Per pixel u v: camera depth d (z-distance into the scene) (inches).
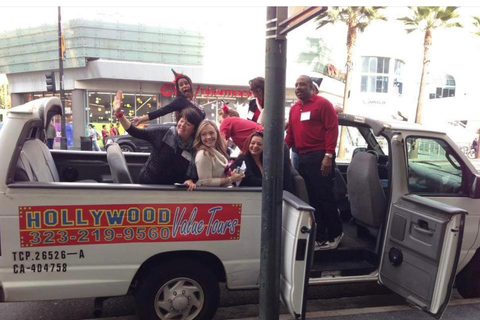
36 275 112.4
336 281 144.0
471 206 152.7
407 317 143.9
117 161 141.1
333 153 157.0
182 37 848.9
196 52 864.3
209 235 123.8
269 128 110.5
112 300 157.9
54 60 835.4
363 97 1165.1
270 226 113.3
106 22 796.0
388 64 1189.1
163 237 120.1
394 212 142.9
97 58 804.0
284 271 123.3
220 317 144.9
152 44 831.7
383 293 170.7
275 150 111.0
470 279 158.6
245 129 168.4
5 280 110.7
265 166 112.3
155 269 123.0
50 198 111.1
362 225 170.7
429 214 127.4
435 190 152.6
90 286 116.3
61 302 155.2
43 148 149.3
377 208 150.6
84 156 180.4
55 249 112.7
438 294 121.0
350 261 157.8
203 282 127.0
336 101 1109.1
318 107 157.5
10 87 940.0
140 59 829.2
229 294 168.2
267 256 114.4
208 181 125.9
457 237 118.5
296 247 115.0
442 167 154.7
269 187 112.2
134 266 119.2
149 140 132.3
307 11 92.8
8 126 111.8
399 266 138.2
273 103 109.4
